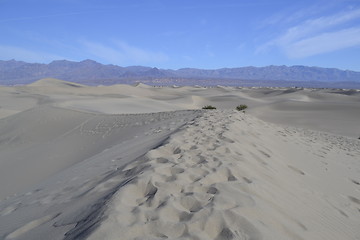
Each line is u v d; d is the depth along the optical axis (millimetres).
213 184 3820
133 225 2715
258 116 38844
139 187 3674
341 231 3789
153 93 92062
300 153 8703
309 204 4344
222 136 7238
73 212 3488
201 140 6793
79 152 13328
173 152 5715
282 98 69062
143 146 7859
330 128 30797
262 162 5855
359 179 7305
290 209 3770
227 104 59562
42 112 23969
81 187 4754
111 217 2812
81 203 3797
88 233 2613
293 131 15070
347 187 6270
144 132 12797
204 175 4184
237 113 14305
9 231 3531
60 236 2877
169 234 2656
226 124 9523
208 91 103500
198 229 2746
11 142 18500
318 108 46281
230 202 3281
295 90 83688
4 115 32906
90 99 47375
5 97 59062
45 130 19594
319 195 5051
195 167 4504
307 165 7293
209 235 2709
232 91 100812
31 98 58188
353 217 4523
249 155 5949
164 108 45062
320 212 4184
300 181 5555
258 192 3861
